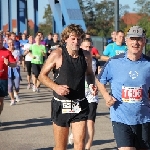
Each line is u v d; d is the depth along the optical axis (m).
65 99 5.82
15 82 13.52
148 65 5.35
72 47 5.72
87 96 7.29
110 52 10.34
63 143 5.92
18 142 8.37
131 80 5.33
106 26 46.81
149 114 5.41
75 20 22.61
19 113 11.57
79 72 5.81
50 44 20.00
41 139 8.59
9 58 9.37
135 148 5.45
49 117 10.98
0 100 9.41
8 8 44.78
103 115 11.24
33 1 40.44
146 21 30.91
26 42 20.98
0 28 44.06
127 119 5.35
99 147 7.94
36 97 14.84
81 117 5.84
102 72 5.51
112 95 5.45
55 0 25.44
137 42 5.25
